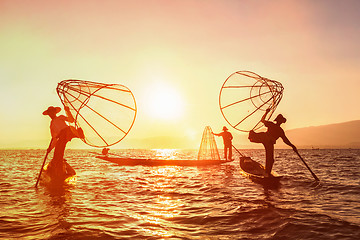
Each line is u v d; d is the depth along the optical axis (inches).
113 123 392.2
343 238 164.2
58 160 379.9
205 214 223.3
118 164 759.1
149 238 165.3
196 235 171.5
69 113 378.3
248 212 227.3
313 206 248.7
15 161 1090.1
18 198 290.4
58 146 379.2
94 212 230.7
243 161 547.5
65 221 202.2
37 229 182.9
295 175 491.8
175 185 386.3
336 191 329.1
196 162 709.9
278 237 167.2
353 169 614.9
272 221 200.4
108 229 183.0
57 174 378.0
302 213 222.5
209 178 459.2
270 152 406.6
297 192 323.9
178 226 191.3
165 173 543.5
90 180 439.8
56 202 270.2
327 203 261.6
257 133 413.7
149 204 264.1
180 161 707.4
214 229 183.9
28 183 410.9
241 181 419.5
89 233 174.2
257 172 485.7
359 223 193.8
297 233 173.8
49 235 170.2
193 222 201.6
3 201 274.5
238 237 167.5
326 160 1018.1
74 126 381.1
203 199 287.3
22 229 182.9
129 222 200.7
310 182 403.9
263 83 449.1
